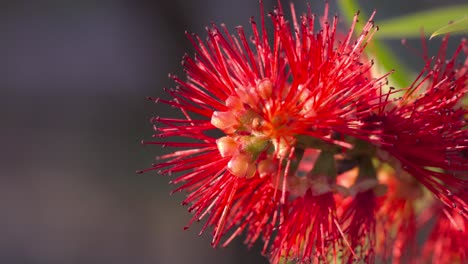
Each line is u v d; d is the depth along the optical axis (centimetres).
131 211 87
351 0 38
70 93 99
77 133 94
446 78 35
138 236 85
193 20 84
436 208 38
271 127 34
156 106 91
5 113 96
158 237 85
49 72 100
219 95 35
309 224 35
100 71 97
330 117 34
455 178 35
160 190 88
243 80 35
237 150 34
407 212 38
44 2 101
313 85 34
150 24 90
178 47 86
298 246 35
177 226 85
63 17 101
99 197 89
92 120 94
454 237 37
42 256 86
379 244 38
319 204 35
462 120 35
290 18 57
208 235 77
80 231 87
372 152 35
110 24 97
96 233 87
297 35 35
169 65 88
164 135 35
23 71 100
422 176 35
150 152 90
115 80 95
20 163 93
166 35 87
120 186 89
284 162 35
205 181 35
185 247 83
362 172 35
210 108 35
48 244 87
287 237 35
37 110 97
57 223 88
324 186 35
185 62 35
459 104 35
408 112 35
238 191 35
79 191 89
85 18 100
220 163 35
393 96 37
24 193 90
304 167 39
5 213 89
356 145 35
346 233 35
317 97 34
